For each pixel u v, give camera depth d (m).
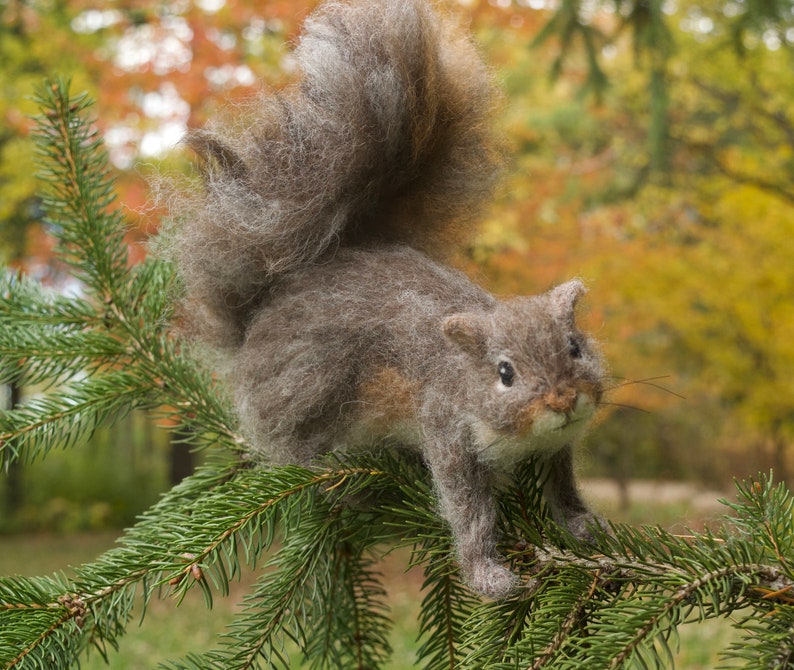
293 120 0.99
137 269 1.11
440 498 0.91
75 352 1.08
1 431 1.04
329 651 1.04
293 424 0.96
